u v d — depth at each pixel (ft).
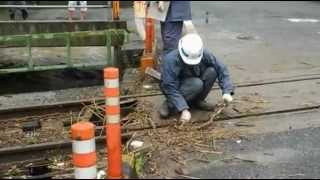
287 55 29.84
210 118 18.84
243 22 43.37
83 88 24.11
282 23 42.50
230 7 54.54
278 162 15.47
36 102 21.99
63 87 24.21
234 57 29.58
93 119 19.69
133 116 19.35
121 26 25.34
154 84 23.84
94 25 24.88
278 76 24.97
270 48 32.04
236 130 17.98
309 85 23.34
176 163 15.40
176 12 21.80
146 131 17.98
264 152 16.19
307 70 26.12
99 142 17.02
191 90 18.72
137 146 16.65
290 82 23.86
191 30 23.63
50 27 24.06
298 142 16.97
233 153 16.11
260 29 39.58
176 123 18.52
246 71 26.12
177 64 18.29
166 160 15.61
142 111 19.88
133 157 15.31
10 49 29.55
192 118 18.89
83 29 24.75
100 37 24.16
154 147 16.53
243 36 36.50
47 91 23.66
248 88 22.93
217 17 46.60
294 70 26.17
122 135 17.35
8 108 20.15
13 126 19.17
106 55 27.17
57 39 23.39
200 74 19.02
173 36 22.21
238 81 24.09
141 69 24.98
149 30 26.04
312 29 39.24
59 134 18.31
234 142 16.96
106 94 13.01
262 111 19.72
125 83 24.12
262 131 17.92
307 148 16.49
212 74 18.89
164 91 18.71
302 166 15.19
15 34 23.53
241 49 31.91
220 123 18.61
